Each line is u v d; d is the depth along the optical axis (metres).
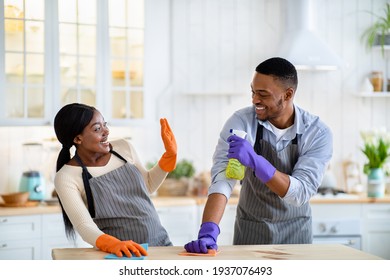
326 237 4.68
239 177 2.43
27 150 4.68
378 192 4.80
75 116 2.50
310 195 2.58
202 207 4.62
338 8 5.38
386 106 5.44
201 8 5.18
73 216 2.39
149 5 4.84
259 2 5.24
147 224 2.57
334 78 5.38
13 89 4.45
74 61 4.61
